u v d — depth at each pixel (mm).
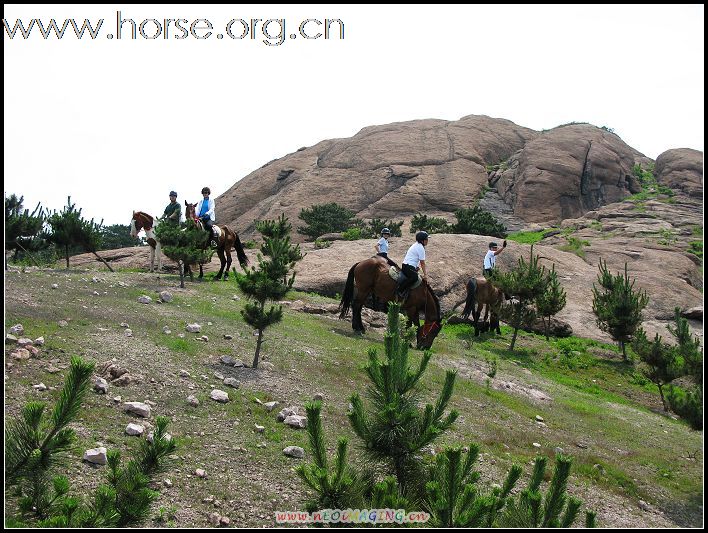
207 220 17422
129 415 7066
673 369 14562
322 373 10383
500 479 7641
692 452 10844
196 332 11062
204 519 5383
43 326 9484
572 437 10500
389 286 14359
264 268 9812
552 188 50531
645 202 48031
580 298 24141
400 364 5746
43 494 4492
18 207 17938
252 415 7973
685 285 26375
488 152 60625
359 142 62312
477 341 18312
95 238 17438
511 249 25609
